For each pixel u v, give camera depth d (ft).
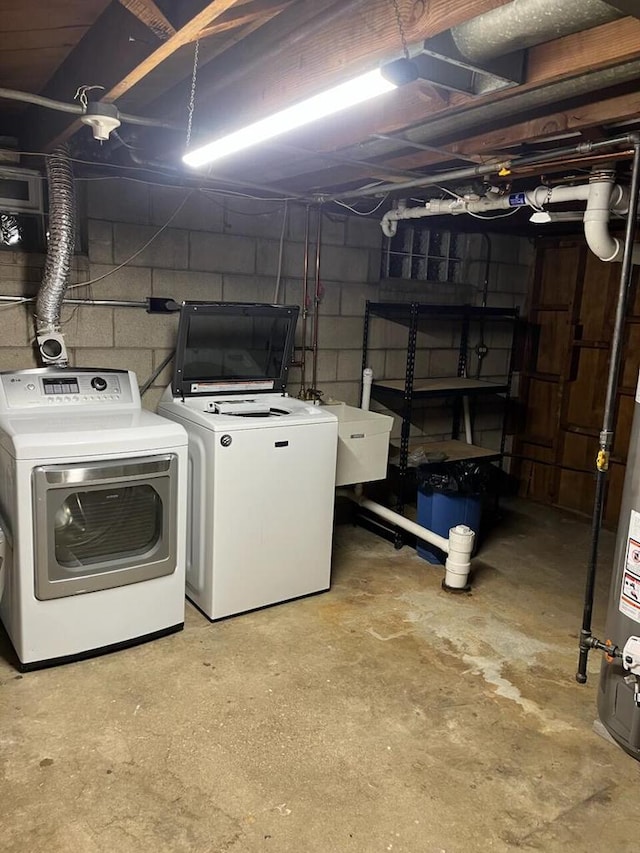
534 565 12.24
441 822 6.00
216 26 4.83
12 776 6.30
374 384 13.96
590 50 5.15
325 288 13.23
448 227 14.58
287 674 8.26
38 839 5.58
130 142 9.39
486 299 15.74
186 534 9.70
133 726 7.12
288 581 10.16
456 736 7.22
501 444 16.35
